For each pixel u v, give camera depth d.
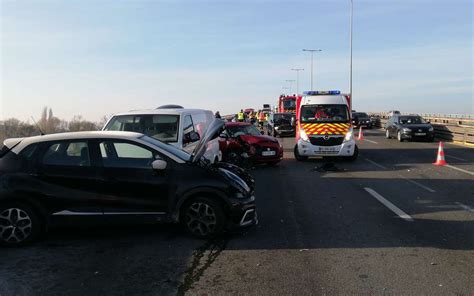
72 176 6.20
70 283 4.73
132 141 6.42
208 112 12.56
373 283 4.65
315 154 16.23
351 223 7.18
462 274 4.90
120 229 6.82
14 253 5.75
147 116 9.43
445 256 5.51
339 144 16.08
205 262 5.35
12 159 6.25
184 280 4.79
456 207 8.36
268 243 6.10
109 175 6.24
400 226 6.98
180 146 8.98
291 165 15.57
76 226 6.92
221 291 4.49
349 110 16.61
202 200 6.27
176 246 5.99
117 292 4.49
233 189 6.30
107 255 5.63
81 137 6.42
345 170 13.99
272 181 11.84
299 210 8.16
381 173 13.20
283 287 4.57
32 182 6.11
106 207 6.23
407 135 26.11
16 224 6.03
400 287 4.55
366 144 24.72
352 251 5.72
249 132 15.50
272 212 8.00
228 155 14.43
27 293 4.47
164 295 4.41
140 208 6.27
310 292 4.44
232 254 5.64
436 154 18.97
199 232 6.31
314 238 6.33
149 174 6.29
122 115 9.54
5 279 4.84
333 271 5.01
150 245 6.04
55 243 6.15
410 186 10.82
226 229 6.57
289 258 5.46
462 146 23.09
